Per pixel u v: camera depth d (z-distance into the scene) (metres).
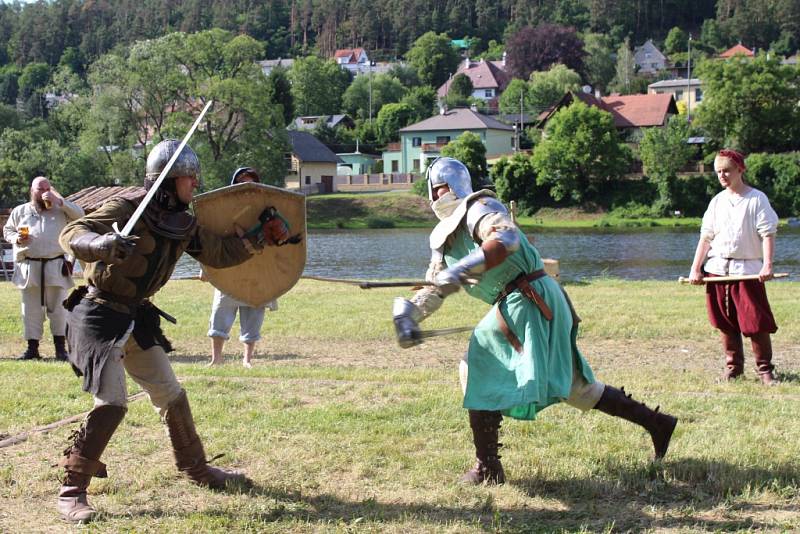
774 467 5.26
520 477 5.20
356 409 6.79
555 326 4.80
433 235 4.88
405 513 4.65
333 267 33.09
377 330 12.20
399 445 5.86
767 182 63.84
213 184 57.69
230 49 58.12
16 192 60.53
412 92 143.88
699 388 7.69
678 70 149.25
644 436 5.97
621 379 8.23
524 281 4.76
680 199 63.81
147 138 60.12
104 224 4.44
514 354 4.76
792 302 13.66
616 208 64.75
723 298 8.34
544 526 4.51
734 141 71.19
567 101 87.69
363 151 111.31
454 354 10.69
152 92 57.66
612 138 64.75
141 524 4.53
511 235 4.57
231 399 7.13
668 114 87.75
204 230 4.86
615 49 194.00
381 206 65.56
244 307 9.34
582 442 5.85
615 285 17.38
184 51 58.06
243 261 4.96
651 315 12.73
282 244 4.96
